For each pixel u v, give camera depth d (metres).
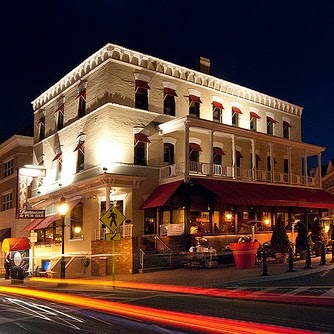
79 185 29.91
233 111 36.31
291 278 18.42
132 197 28.84
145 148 30.50
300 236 26.28
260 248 25.30
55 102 36.50
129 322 10.32
